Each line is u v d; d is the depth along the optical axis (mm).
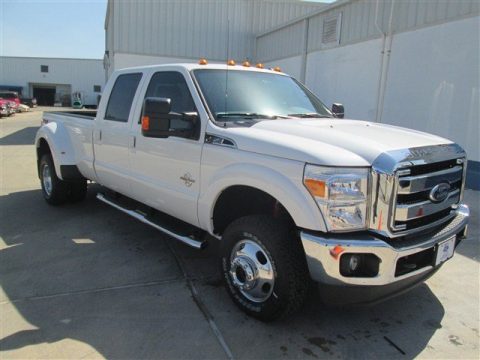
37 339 3096
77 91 69125
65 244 4988
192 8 17703
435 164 3141
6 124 25266
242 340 3146
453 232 3289
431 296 3896
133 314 3463
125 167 4797
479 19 8320
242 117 3881
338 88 12828
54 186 6320
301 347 3082
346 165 2814
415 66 9875
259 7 18453
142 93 4602
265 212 3678
